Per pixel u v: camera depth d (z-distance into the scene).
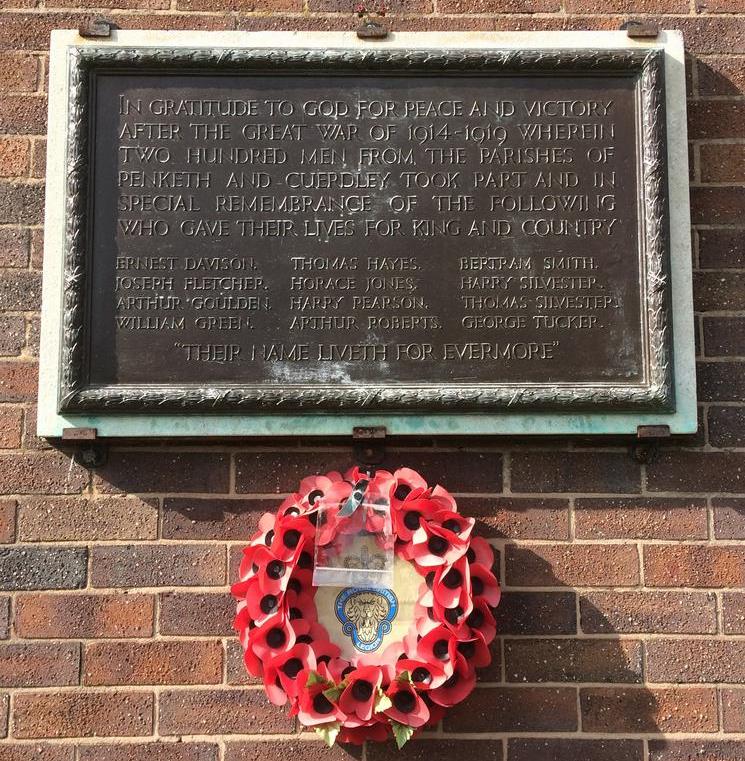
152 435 2.43
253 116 2.55
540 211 2.53
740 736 2.38
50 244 2.51
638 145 2.55
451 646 2.24
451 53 2.56
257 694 2.40
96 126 2.54
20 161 2.62
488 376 2.46
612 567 2.46
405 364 2.46
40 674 2.39
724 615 2.44
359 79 2.58
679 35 2.64
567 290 2.50
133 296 2.47
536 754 2.37
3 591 2.43
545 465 2.52
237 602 2.44
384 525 2.33
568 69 2.58
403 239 2.51
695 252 2.62
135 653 2.41
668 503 2.50
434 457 2.52
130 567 2.45
